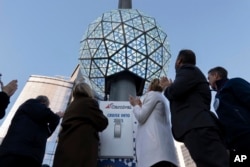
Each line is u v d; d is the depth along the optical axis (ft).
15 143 11.54
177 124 10.64
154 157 11.16
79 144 10.68
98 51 19.85
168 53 21.84
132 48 19.61
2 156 11.17
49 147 120.37
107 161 13.53
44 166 19.45
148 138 11.77
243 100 11.36
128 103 15.24
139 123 12.94
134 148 13.82
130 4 27.35
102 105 15.16
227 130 11.34
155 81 14.20
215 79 13.79
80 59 21.12
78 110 11.63
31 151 11.57
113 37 19.83
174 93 11.02
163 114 12.83
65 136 11.04
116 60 19.44
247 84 11.85
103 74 19.61
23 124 12.34
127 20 20.56
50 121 13.25
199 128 9.89
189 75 11.22
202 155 9.46
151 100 12.76
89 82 20.18
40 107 13.12
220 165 9.04
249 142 10.66
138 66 19.52
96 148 11.09
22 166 11.25
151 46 20.25
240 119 11.11
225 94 12.01
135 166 13.44
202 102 10.82
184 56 12.89
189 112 10.53
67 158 10.38
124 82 19.40
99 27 20.62
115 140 14.05
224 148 9.62
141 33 20.21
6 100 12.75
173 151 11.80
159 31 21.42
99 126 11.69
